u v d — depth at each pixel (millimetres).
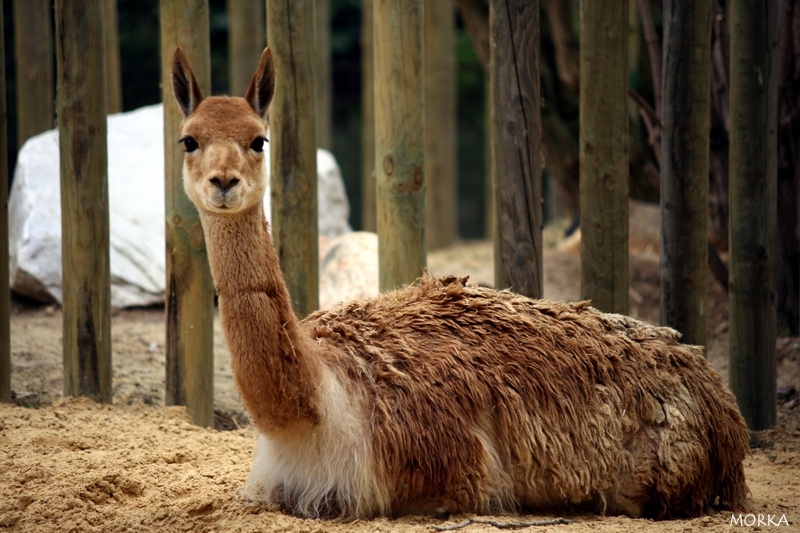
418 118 13000
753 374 13250
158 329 17656
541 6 20938
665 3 12578
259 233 9117
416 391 9492
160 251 19219
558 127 21203
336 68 42844
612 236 12789
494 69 12734
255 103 9984
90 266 13023
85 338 13125
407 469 9328
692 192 12656
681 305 12805
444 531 8875
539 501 9977
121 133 21578
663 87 12742
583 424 9836
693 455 10008
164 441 11977
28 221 18703
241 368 8945
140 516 9469
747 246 13070
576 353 10086
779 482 11703
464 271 23734
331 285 18062
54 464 10641
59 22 12695
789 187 15992
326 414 9078
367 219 31484
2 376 13312
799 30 15391
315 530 8906
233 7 28922
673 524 9477
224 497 9922
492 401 9719
